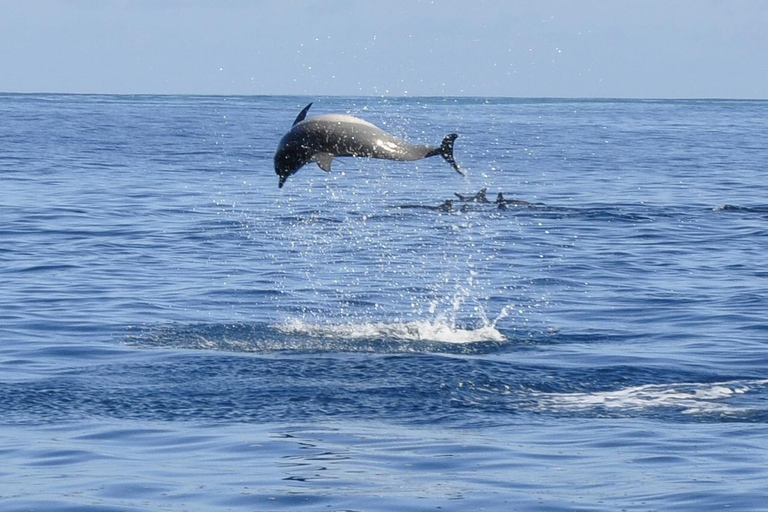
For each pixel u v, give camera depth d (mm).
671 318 30312
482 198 59906
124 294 33188
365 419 19984
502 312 31109
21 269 37625
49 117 177250
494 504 15320
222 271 37656
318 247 43438
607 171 85750
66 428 19312
